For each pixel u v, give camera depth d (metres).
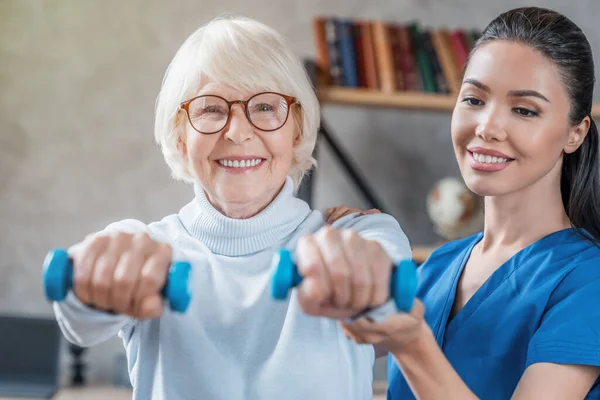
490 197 1.53
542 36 1.39
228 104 1.31
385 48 3.01
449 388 1.01
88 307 0.93
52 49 3.42
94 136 3.42
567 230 1.48
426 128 3.40
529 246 1.47
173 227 1.42
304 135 1.42
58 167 3.41
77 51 3.42
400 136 3.39
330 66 2.97
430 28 3.43
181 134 1.38
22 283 3.40
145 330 1.34
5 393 2.98
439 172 3.40
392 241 1.23
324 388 1.28
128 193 3.41
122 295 0.82
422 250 3.02
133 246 0.84
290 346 1.28
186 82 1.33
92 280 0.82
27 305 3.39
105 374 3.36
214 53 1.31
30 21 3.43
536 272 1.43
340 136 3.37
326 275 0.79
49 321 3.17
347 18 3.41
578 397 1.29
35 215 3.41
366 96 2.95
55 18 3.43
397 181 3.38
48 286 0.82
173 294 0.81
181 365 1.30
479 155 1.42
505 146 1.40
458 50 3.06
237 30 1.33
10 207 3.40
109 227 1.39
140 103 3.42
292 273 0.81
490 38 1.44
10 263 3.39
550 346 1.31
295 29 3.41
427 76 3.02
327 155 3.35
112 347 3.37
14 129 3.41
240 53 1.31
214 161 1.34
